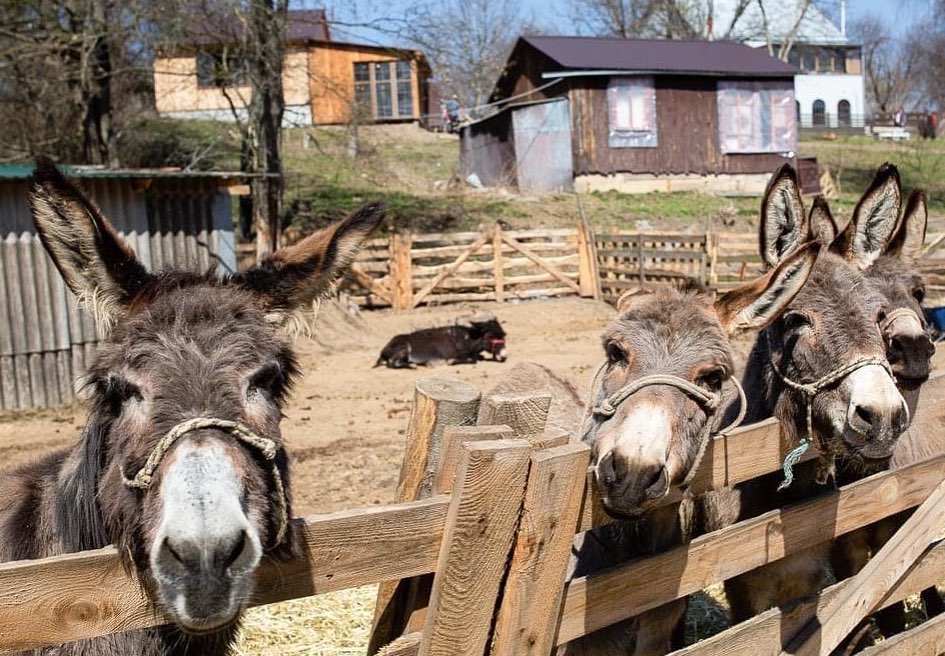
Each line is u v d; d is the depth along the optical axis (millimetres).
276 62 20734
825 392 3748
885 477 4035
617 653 3629
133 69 21328
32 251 12133
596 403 3598
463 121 39969
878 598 3887
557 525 2748
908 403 4695
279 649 4926
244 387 2357
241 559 2072
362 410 11805
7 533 2875
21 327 12047
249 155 22406
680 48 33812
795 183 4383
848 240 4742
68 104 24344
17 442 10297
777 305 3475
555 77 31078
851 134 58500
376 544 2498
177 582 2029
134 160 28016
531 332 18812
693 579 3303
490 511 2600
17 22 20625
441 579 2586
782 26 68312
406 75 41844
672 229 27312
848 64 72125
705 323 3365
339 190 29312
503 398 3049
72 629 2148
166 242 13461
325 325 17406
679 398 3143
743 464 3502
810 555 4188
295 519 2387
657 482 2932
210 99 36250
